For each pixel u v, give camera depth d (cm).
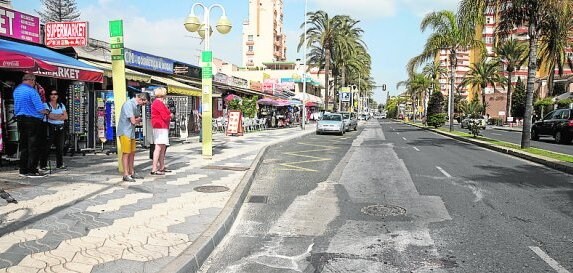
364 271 463
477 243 559
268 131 3112
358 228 626
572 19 1838
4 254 450
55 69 981
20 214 602
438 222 658
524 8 1802
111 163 1115
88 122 1389
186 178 957
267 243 559
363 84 8138
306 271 464
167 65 2244
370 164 1355
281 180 1046
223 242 561
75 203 681
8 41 1085
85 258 448
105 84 1409
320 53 4784
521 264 485
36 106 874
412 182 1012
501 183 1000
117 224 576
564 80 6300
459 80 9688
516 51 5478
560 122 2473
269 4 10819
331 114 3219
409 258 503
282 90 5081
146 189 816
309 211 730
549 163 1311
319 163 1380
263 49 10819
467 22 2022
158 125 982
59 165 1009
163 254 470
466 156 1614
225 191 816
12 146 1068
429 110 4472
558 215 703
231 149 1667
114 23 951
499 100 8338
